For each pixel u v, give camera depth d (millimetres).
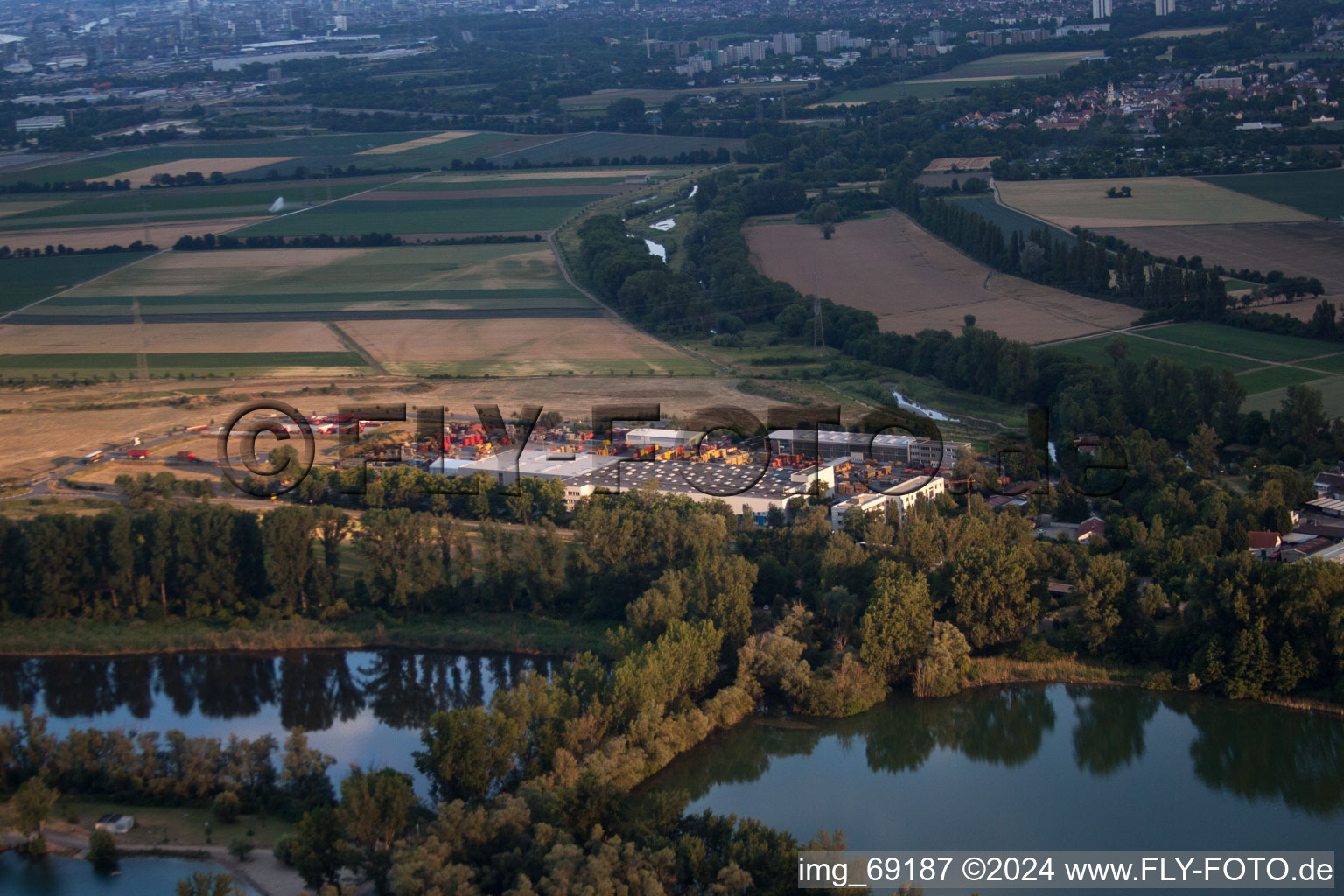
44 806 171625
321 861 159500
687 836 156625
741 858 153250
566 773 172375
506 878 150125
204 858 167375
